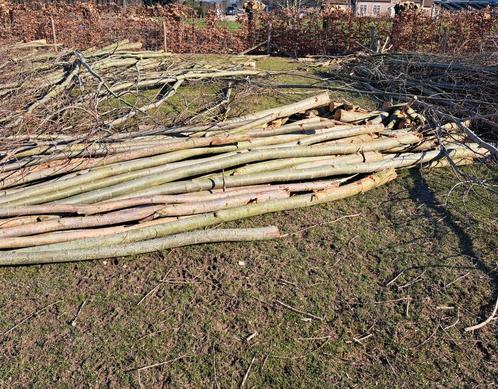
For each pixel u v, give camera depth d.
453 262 4.35
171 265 4.34
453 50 12.08
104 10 17.45
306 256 4.47
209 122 6.53
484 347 3.46
